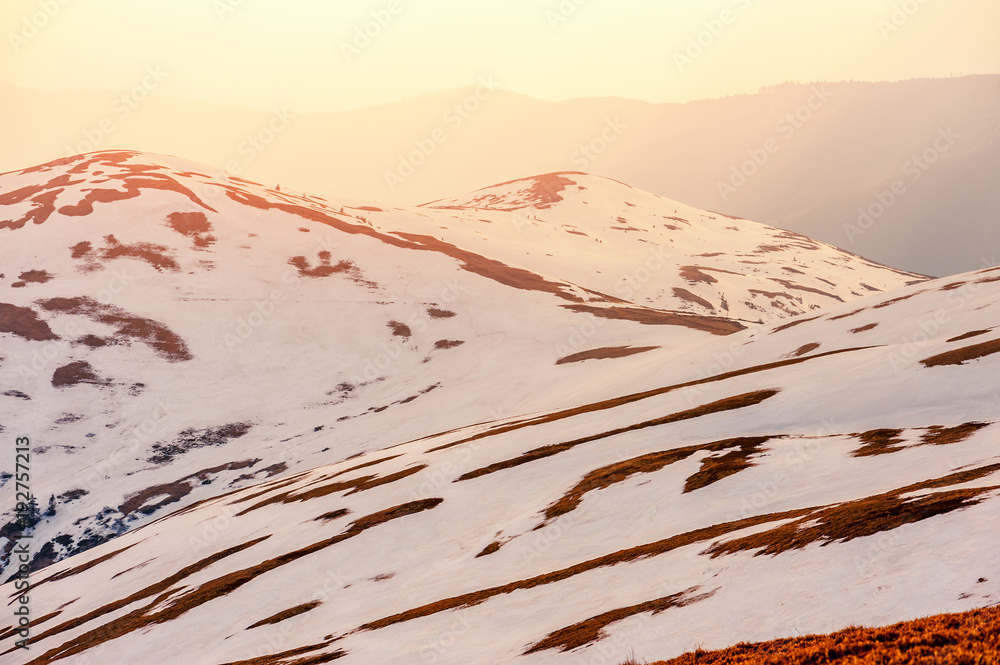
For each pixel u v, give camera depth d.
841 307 88.81
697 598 22.14
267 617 40.66
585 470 48.47
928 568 17.86
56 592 63.56
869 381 49.41
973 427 36.19
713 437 48.53
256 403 124.31
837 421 45.47
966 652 11.18
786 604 19.16
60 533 88.25
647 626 21.28
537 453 56.50
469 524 46.28
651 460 45.62
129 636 43.53
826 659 13.12
